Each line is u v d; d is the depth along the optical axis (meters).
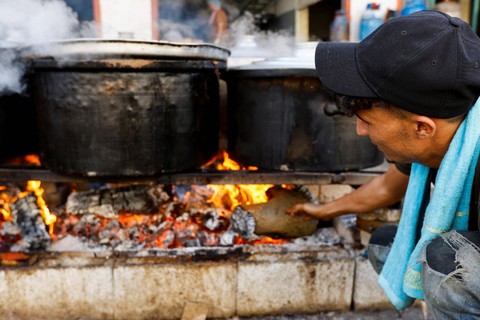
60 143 1.52
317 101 1.60
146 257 1.64
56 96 1.47
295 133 1.64
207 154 1.70
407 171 1.26
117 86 1.42
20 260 1.61
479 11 3.60
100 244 1.73
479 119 0.84
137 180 1.62
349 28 2.56
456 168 0.88
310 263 1.67
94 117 1.45
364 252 1.71
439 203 0.93
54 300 1.62
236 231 1.78
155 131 1.49
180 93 1.52
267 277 1.67
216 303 1.68
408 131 0.86
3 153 1.73
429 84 0.77
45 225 1.74
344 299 1.72
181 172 1.63
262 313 1.71
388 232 1.41
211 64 1.55
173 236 1.78
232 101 1.86
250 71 1.63
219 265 1.64
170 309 1.67
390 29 0.81
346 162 1.69
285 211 1.74
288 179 1.71
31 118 1.88
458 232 0.92
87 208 1.84
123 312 1.65
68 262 1.62
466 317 0.89
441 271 0.90
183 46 1.42
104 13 2.40
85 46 1.35
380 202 1.40
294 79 1.59
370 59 0.82
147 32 2.46
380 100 0.83
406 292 1.08
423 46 0.77
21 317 1.62
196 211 1.92
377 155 1.81
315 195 2.28
